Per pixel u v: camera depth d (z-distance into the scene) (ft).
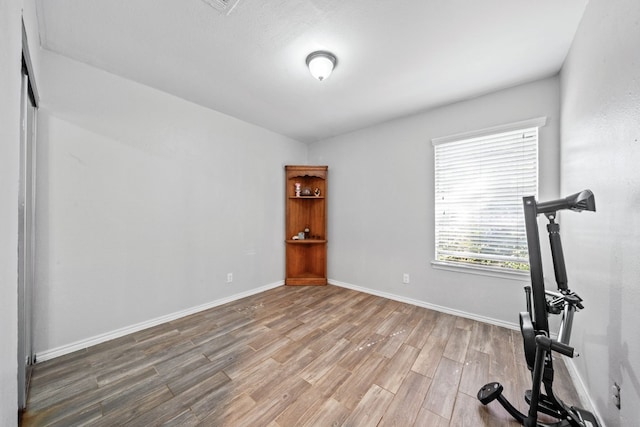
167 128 8.39
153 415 4.54
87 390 5.13
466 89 8.07
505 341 7.07
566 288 4.43
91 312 6.83
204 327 7.94
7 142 2.63
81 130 6.68
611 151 3.92
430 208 9.65
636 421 3.17
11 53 2.76
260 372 5.73
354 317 8.72
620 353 3.62
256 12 5.07
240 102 9.09
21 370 4.61
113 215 7.23
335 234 12.78
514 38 5.80
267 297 10.81
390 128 10.80
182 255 8.79
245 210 10.94
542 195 7.41
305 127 11.68
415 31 5.59
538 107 7.48
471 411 4.65
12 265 2.92
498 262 8.27
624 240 3.54
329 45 6.07
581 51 5.25
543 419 4.51
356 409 4.68
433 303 9.53
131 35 5.74
